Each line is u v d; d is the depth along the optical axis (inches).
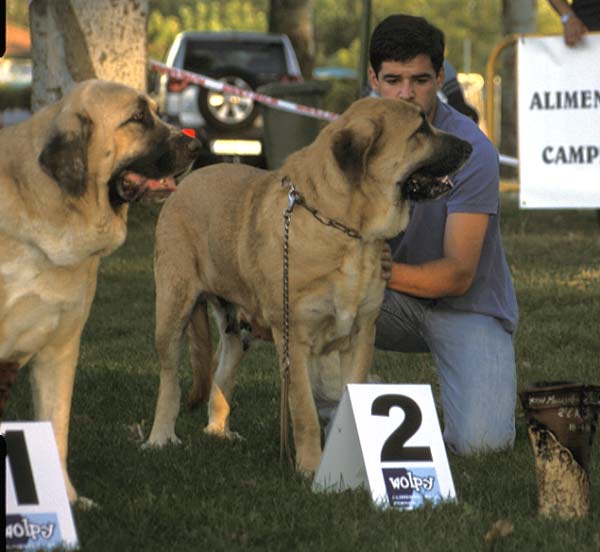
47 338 332.2
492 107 773.9
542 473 326.3
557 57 729.6
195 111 1369.3
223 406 442.0
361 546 301.3
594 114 729.0
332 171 367.9
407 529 310.3
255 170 430.3
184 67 1472.7
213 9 4183.1
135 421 455.8
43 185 313.6
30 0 951.0
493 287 434.6
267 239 385.4
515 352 565.6
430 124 387.9
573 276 783.1
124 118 324.2
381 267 382.9
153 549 298.2
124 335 629.0
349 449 347.6
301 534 311.3
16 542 285.1
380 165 369.4
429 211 423.8
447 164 374.0
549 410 322.7
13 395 487.5
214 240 417.4
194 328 438.9
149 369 542.0
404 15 414.6
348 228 369.1
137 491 353.4
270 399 490.9
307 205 372.8
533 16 1581.0
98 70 940.6
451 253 408.2
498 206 426.9
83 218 319.9
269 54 1494.8
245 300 413.1
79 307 333.7
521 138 741.3
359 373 393.7
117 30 940.0
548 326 621.9
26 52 2255.2
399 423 338.6
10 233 315.9
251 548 300.5
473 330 423.8
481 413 412.5
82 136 313.6
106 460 391.2
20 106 2054.6
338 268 373.4
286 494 345.4
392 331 450.0
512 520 320.5
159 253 436.1
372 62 418.9
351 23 3998.5
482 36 4311.0
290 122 1151.6
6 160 318.7
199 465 384.2
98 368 538.3
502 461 394.0
